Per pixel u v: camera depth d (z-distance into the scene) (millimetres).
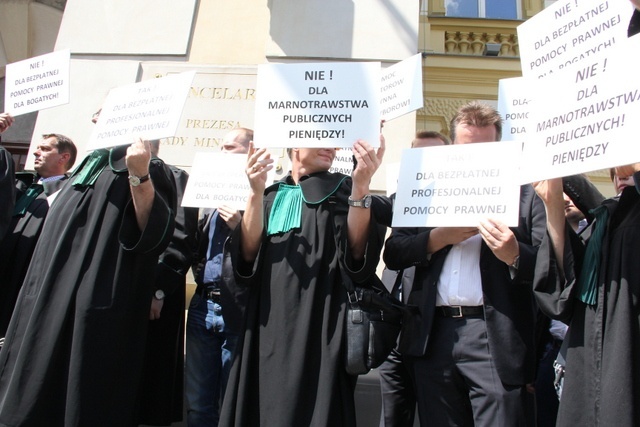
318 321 2240
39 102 3164
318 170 2533
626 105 1815
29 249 3111
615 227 1992
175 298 3041
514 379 2182
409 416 2855
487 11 9656
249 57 4875
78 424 2266
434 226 2344
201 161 3189
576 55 2271
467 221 2289
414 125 4520
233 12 5059
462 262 2402
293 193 2512
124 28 5066
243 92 4703
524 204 2510
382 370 2891
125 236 2506
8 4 7031
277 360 2189
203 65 4820
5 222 2889
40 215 3230
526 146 2090
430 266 2463
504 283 2309
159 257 2873
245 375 2225
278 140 2418
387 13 4934
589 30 2236
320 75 2449
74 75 4910
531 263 2197
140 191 2498
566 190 2285
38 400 2297
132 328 2510
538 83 2102
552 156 1999
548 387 2816
